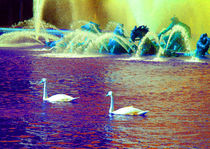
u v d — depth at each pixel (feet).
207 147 34.30
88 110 46.03
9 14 225.35
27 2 227.81
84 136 36.83
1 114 43.83
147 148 33.96
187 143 35.27
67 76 69.41
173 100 51.98
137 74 73.31
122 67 82.58
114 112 44.73
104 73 73.77
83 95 54.34
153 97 53.67
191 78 69.51
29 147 33.88
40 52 110.93
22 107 47.03
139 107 48.03
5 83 61.77
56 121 41.39
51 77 67.92
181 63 91.81
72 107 47.42
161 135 37.35
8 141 35.24
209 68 83.05
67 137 36.52
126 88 59.67
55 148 33.73
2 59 91.56
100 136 36.86
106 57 102.53
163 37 120.88
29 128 38.96
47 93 55.26
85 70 77.00
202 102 51.01
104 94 55.21
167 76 71.46
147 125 40.34
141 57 104.42
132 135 37.19
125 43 113.60
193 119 42.86
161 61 95.35
